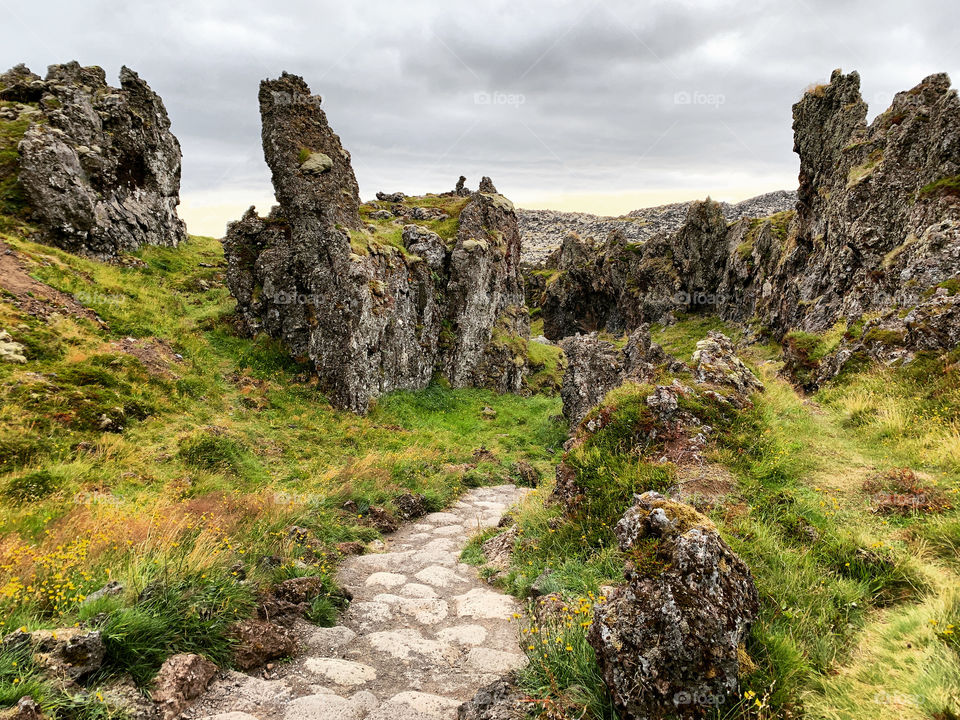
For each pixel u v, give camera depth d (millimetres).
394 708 4918
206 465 15375
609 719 4238
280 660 5816
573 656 4926
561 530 8578
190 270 32812
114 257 29172
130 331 22312
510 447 24766
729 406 9547
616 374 27047
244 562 7672
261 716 4652
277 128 26172
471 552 10453
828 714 3736
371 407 25516
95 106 31594
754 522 6637
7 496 10352
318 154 26812
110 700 4398
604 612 4543
